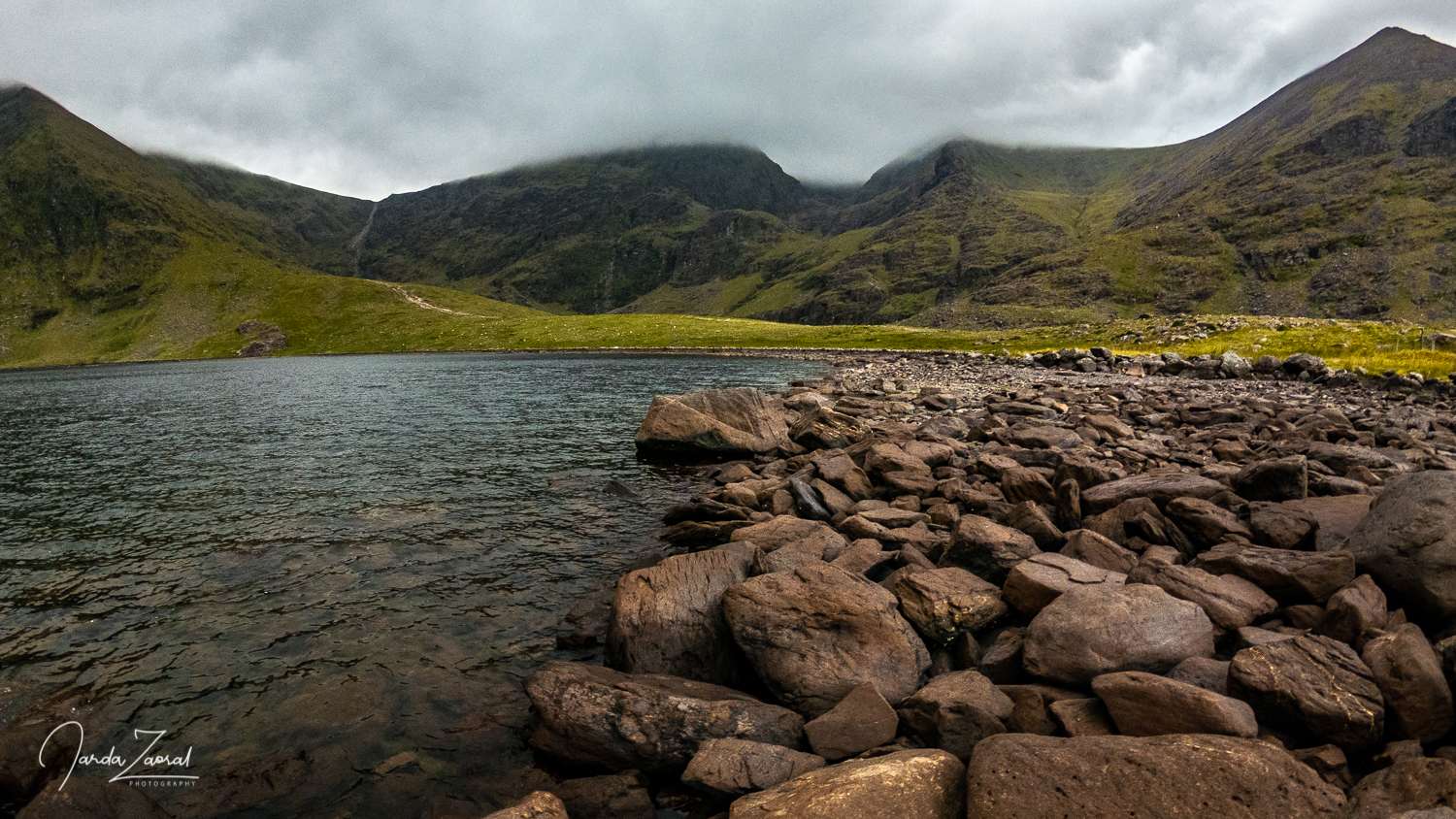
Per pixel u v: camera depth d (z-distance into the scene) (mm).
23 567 16141
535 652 12219
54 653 11984
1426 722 7359
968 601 11141
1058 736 8062
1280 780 6371
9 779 8648
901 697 9594
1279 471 15141
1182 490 15172
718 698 9617
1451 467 17922
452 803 8492
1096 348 69000
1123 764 6680
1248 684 7910
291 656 11945
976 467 20531
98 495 22875
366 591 14766
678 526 17719
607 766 8992
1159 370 62250
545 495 22672
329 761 9242
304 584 15102
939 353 100812
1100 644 9023
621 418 40969
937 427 28078
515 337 178125
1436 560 9562
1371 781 6488
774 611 10742
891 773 7039
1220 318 88000
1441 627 9414
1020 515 14594
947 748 8195
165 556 16859
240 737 9719
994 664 9945
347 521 19766
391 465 27312
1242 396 40906
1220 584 10695
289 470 26500
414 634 12812
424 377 80500
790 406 38250
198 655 11961
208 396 60656
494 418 41031
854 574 11594
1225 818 6164
